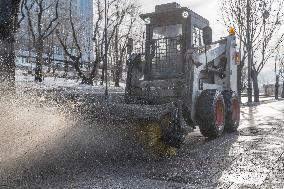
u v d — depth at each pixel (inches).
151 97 268.8
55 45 1461.6
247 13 892.0
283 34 984.9
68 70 1327.5
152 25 296.8
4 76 277.3
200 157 212.7
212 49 309.6
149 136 202.7
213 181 159.9
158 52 291.3
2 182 148.4
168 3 291.1
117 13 1282.0
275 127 361.4
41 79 903.1
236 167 186.9
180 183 156.6
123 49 1304.1
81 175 165.0
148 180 161.2
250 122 414.0
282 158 208.1
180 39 282.7
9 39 285.4
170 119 204.5
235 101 332.2
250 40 905.5
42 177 157.9
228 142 267.4
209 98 270.1
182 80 260.1
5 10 281.3
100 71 1412.4
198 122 273.3
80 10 2214.6
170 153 211.0
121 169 179.3
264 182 158.4
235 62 350.9
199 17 296.7
